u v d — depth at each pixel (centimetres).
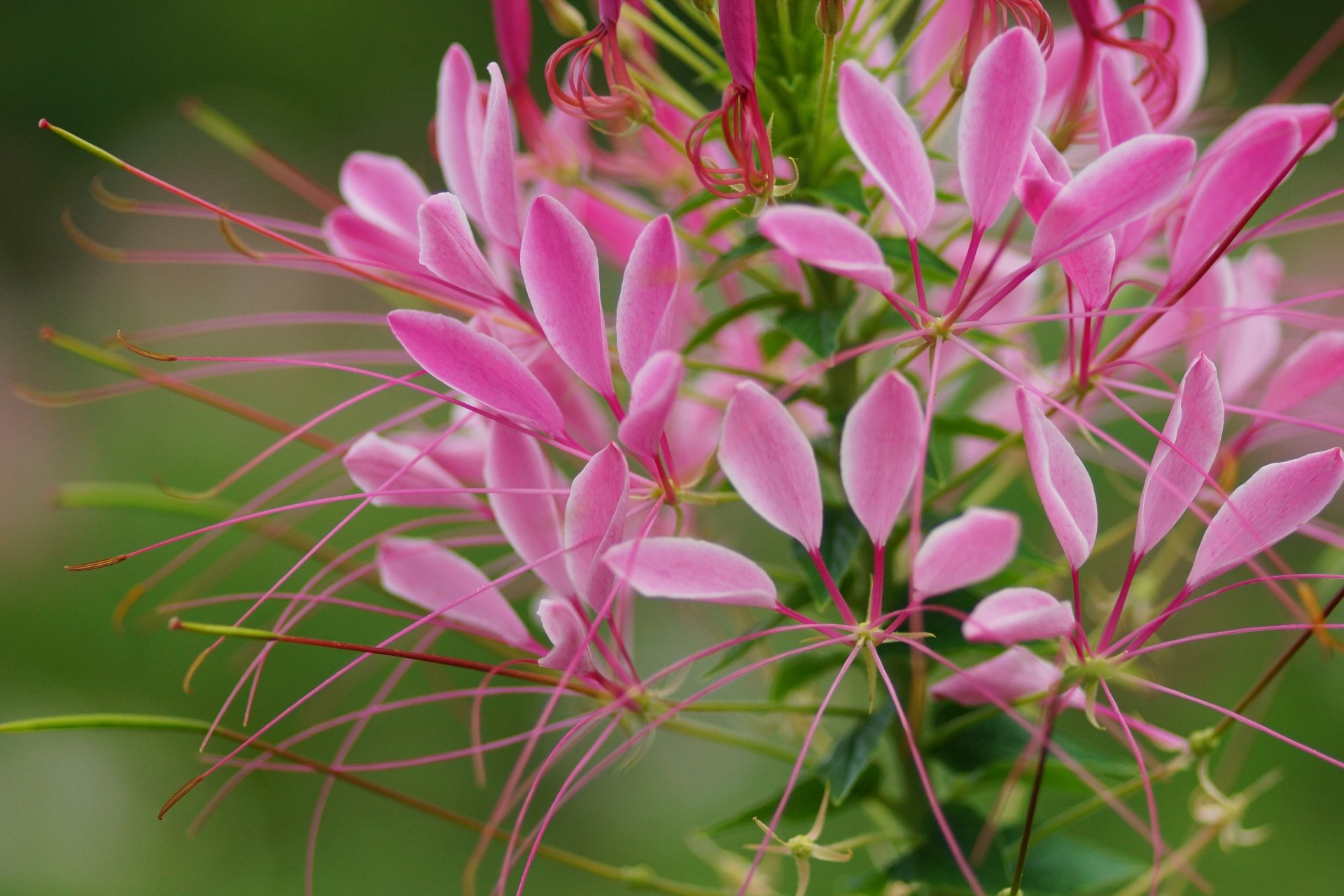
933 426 55
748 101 51
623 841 105
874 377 56
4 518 129
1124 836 100
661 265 50
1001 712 54
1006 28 53
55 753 111
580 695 55
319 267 56
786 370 58
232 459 132
